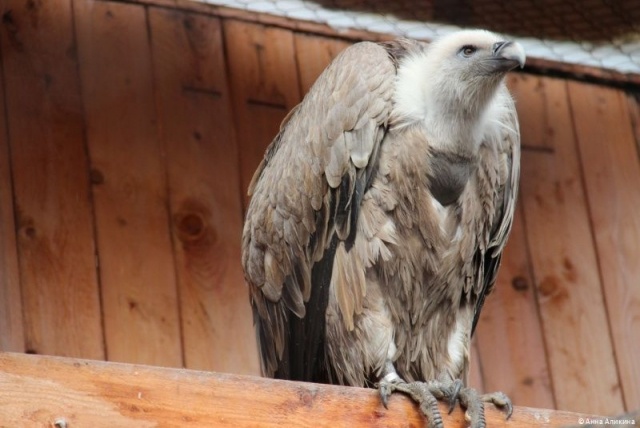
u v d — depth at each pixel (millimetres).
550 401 12344
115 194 11648
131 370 7336
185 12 12469
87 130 11766
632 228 13258
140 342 11289
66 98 11805
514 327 12516
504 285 12664
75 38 12031
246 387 7516
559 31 12789
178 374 7418
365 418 7848
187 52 12344
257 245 9961
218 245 11812
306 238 9578
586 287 12891
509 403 8258
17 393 7113
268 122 12383
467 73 9383
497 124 9594
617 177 13445
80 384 7230
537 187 13164
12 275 11070
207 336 11500
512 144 9758
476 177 9539
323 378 9805
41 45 11898
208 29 12492
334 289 9398
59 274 11227
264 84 12500
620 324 12820
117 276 11406
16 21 11891
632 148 13609
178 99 12148
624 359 12695
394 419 7957
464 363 9914
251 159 12203
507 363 12367
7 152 11430
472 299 9953
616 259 13094
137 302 11391
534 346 12508
